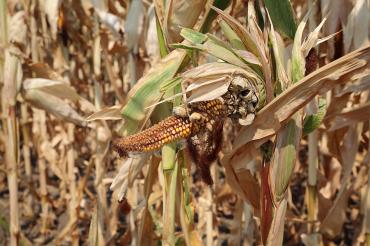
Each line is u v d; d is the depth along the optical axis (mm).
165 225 1302
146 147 1117
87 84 3035
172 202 1298
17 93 1719
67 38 2213
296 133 1182
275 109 1157
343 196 1686
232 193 2242
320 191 1829
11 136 1748
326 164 1970
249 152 1251
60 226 3021
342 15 1517
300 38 1176
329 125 1648
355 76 1133
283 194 1195
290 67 1188
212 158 1181
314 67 1228
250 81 1147
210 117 1134
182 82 1139
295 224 2578
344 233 2592
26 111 2961
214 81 1122
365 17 1496
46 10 2020
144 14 1775
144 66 1998
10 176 1798
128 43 1771
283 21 1219
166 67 1266
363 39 1501
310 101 1167
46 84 1752
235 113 1149
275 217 1197
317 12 1565
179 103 1259
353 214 2594
